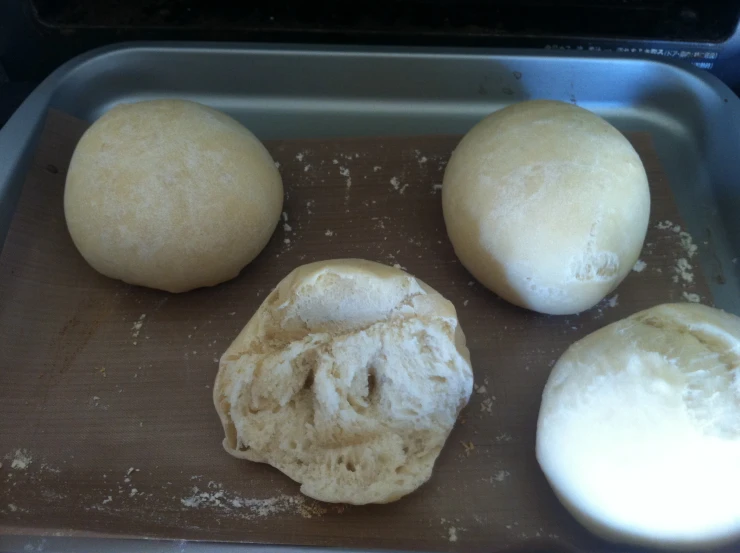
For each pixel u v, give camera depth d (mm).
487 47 359
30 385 273
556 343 283
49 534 235
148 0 347
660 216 314
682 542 213
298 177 333
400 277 251
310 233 316
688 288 294
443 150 339
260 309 255
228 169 286
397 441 250
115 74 350
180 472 254
